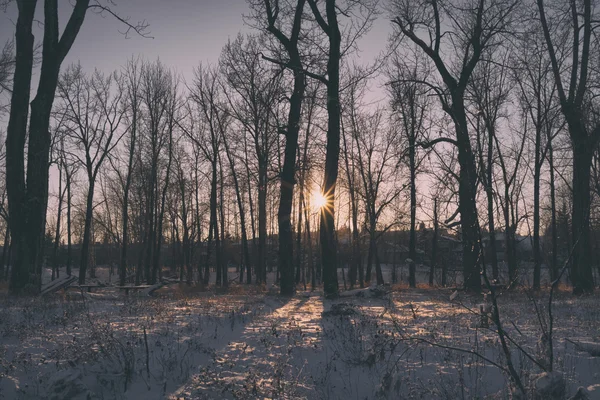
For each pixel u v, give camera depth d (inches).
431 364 272.5
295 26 785.6
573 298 669.9
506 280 222.1
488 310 225.1
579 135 770.8
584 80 804.6
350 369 269.3
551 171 1213.1
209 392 236.4
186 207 1961.1
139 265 1512.1
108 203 2137.1
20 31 638.5
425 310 507.8
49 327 371.2
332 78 741.3
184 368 269.3
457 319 420.5
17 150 633.0
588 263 770.8
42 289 634.2
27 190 628.4
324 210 722.2
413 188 1194.0
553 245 1168.2
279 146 1194.0
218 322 400.8
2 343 321.4
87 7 653.9
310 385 246.8
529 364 251.3
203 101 1451.8
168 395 234.8
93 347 298.7
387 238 1910.7
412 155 1111.0
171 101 1485.0
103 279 2402.8
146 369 264.4
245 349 307.1
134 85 1449.3
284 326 390.3
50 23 640.4
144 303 550.0
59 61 644.7
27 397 232.7
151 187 1501.0
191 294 804.6
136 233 2107.5
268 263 2488.9
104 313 445.7
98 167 1362.0
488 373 254.5
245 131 1390.3
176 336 337.7
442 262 563.8
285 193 808.9
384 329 361.7
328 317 443.8
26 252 619.2
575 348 297.6
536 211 1099.3
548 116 884.6
